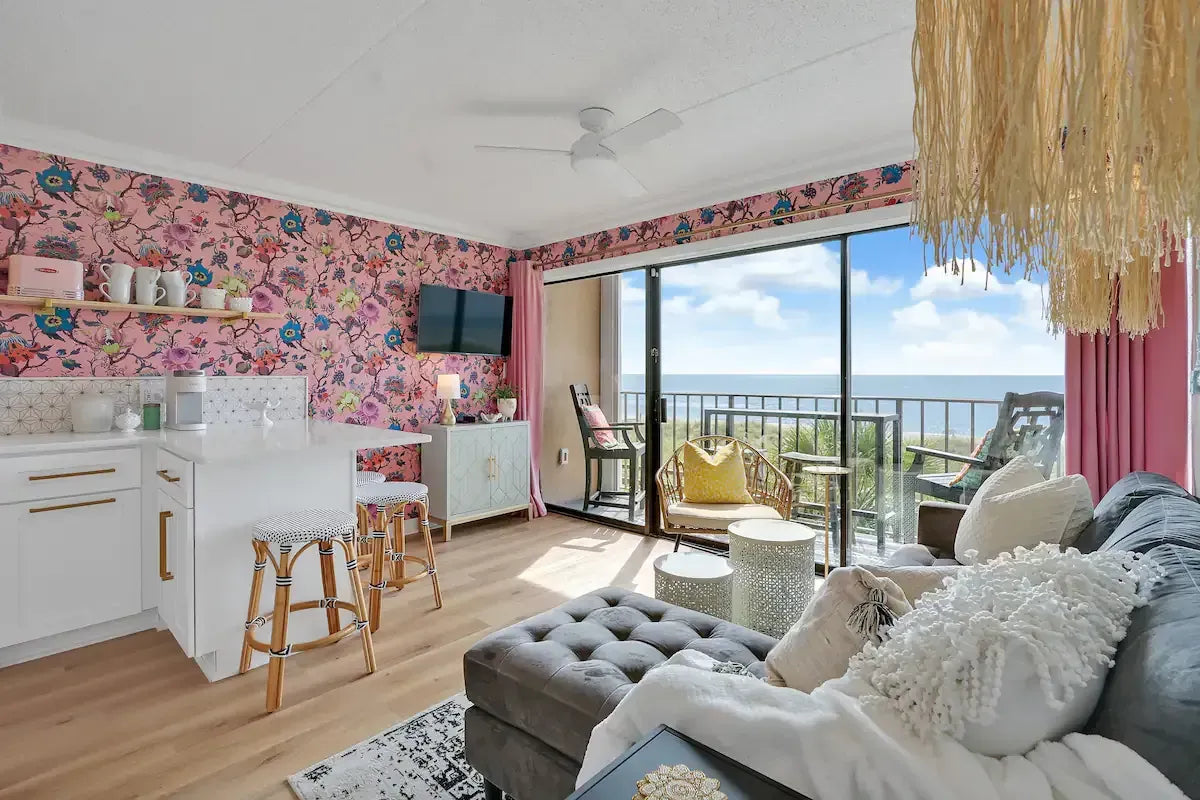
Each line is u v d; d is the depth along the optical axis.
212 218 3.29
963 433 2.96
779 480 3.49
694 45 2.07
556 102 2.48
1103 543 1.54
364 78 2.29
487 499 4.38
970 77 0.59
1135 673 0.74
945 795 0.70
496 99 2.46
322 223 3.76
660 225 4.02
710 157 3.11
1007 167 0.55
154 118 2.63
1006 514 1.82
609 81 2.31
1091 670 0.78
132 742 1.82
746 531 2.73
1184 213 0.48
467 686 1.57
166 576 2.42
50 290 2.65
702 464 3.52
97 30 1.96
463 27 1.96
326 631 2.49
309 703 2.05
